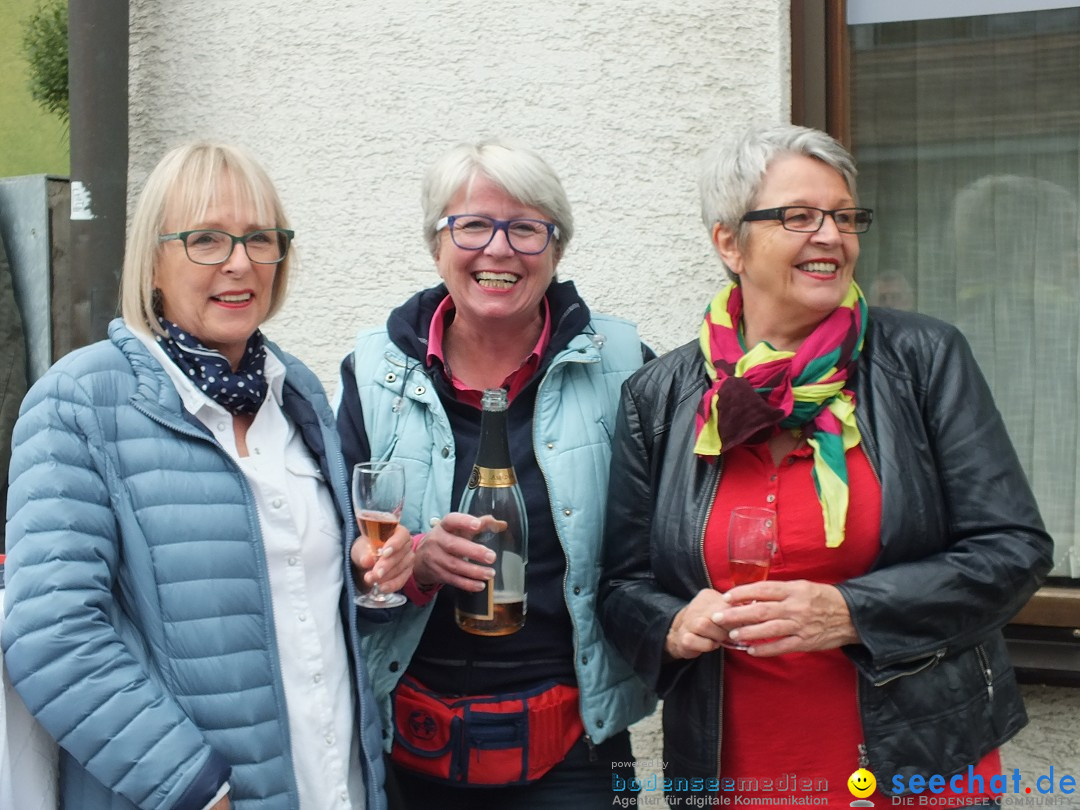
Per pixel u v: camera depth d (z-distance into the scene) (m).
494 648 2.04
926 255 2.75
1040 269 2.67
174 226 1.67
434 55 2.87
